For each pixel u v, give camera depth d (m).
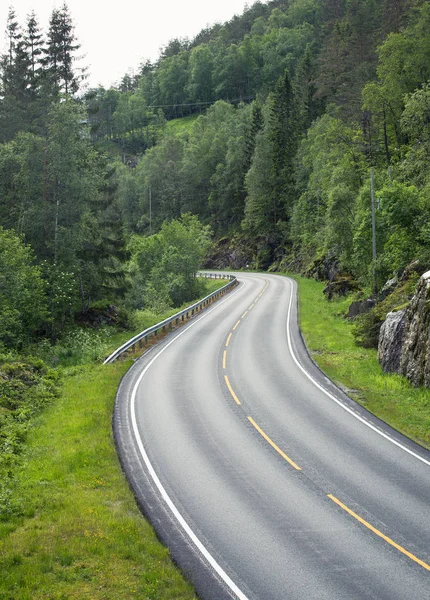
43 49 48.09
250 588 8.49
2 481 12.16
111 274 40.25
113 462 13.54
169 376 22.44
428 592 8.29
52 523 10.47
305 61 93.88
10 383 19.88
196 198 106.81
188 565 9.17
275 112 84.25
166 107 181.12
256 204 85.38
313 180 65.69
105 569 8.86
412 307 21.59
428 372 19.38
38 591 8.23
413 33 54.69
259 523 10.57
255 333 31.72
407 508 11.12
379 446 14.73
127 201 112.31
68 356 29.78
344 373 22.67
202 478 12.71
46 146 34.06
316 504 11.34
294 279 65.25
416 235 30.66
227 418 16.98
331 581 8.62
